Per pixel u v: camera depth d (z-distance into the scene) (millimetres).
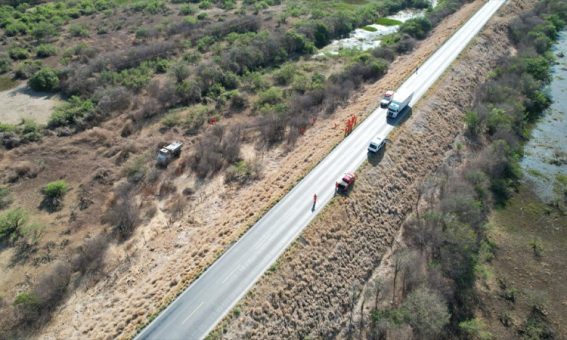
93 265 51438
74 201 61500
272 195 58781
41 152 70625
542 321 48906
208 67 95688
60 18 127000
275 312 44281
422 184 65625
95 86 89312
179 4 149875
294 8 141500
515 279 53562
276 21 130750
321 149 67625
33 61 99688
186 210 60906
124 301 46344
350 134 70438
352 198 57938
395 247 56469
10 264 51344
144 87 91688
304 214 54844
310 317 45562
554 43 116625
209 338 40781
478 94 88188
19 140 71812
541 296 51312
